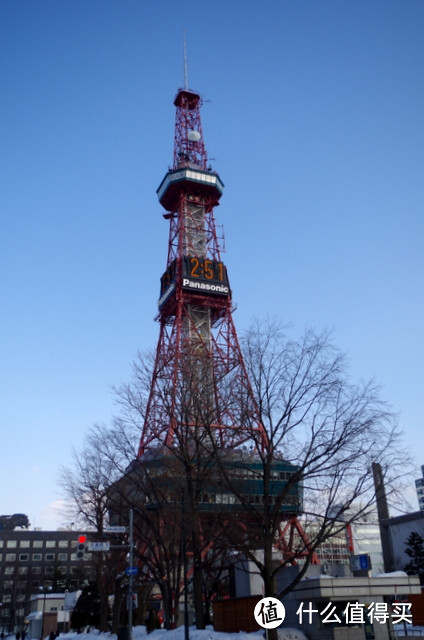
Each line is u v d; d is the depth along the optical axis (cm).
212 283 10706
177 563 4703
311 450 3241
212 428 3916
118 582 5431
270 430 3328
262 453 3478
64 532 17438
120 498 4775
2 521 19712
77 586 12725
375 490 3136
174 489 4184
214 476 3959
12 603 15150
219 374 4031
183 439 4034
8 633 14862
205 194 12306
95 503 5097
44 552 17050
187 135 13175
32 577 16475
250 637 3262
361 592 3294
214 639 3397
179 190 12194
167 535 4591
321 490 3234
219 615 4009
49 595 11506
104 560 6412
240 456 3825
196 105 13738
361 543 9450
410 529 7612
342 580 3284
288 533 6375
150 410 4472
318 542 3188
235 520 3731
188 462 3875
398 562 7675
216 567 4997
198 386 4047
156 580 4406
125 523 4997
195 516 3762
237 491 3603
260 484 4075
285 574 3684
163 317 10888
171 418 4038
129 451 4625
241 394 3572
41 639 8306
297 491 3988
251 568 4559
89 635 5784
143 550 5644
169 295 10625
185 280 10538
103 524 5328
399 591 3359
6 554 16750
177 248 11719
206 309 10900
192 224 12012
